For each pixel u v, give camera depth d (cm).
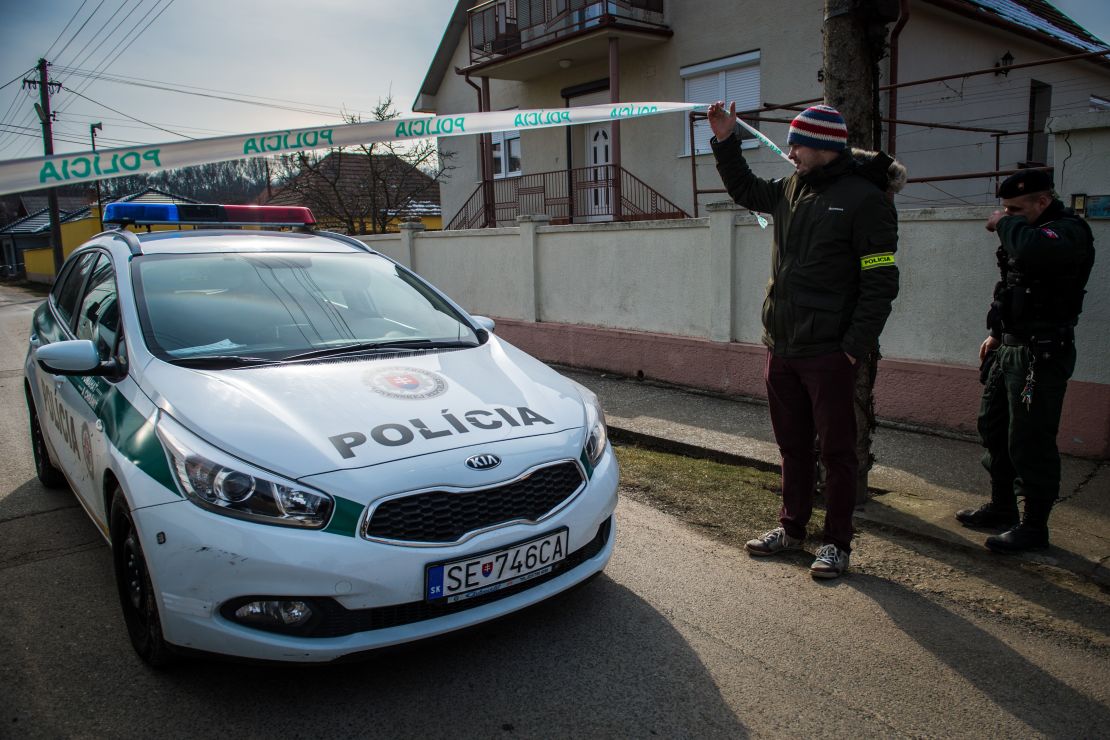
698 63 1173
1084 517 398
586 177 1405
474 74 1441
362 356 321
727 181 359
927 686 264
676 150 1223
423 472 245
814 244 320
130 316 320
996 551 363
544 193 1436
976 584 338
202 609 233
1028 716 247
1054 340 336
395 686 263
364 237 1152
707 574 351
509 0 1429
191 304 335
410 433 260
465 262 977
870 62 385
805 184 327
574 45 1232
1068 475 455
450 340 360
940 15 1038
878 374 575
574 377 783
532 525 260
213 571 230
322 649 232
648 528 406
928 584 338
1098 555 357
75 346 303
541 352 873
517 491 259
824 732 240
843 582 342
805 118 315
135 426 269
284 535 229
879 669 274
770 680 267
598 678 268
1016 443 351
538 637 295
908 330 561
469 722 244
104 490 285
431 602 242
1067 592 328
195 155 292
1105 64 1352
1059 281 333
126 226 434
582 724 243
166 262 360
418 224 1073
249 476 236
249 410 259
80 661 279
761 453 518
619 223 762
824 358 325
